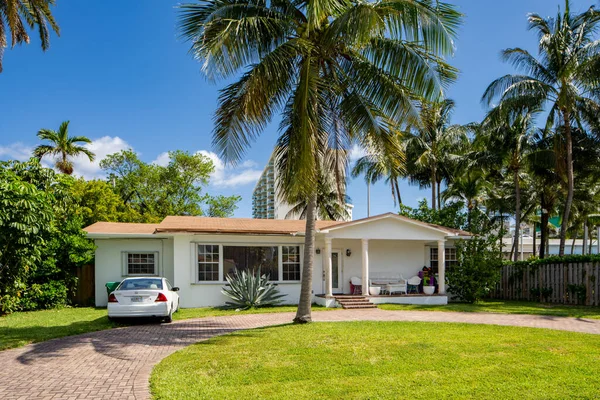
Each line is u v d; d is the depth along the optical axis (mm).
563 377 6215
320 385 5961
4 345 8953
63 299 16844
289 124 11562
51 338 9922
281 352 7953
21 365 7418
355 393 5590
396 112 11453
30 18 19594
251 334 9992
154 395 5699
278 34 10758
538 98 21109
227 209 37188
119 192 33531
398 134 12406
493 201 37000
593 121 21672
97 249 17844
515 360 7254
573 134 23703
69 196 17391
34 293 15898
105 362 7625
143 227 19047
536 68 21625
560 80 20781
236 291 16438
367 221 17469
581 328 10992
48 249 16109
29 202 13000
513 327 10953
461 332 10062
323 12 9367
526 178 31422
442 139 29312
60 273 17250
